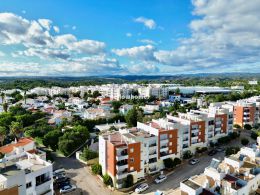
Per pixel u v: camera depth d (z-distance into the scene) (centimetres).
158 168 7825
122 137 7556
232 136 10831
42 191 5072
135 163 7075
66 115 15075
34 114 14950
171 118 10175
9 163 4388
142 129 8631
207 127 9712
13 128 10975
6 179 3722
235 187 4550
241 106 13062
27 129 11712
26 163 5281
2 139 10150
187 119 9619
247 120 13038
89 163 8556
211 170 4984
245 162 5534
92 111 16012
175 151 8356
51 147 9825
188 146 8944
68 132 10212
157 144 7731
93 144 10425
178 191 6038
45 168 5109
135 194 6481
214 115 10119
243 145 10031
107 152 7144
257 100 15050
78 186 6950
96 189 6794
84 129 10806
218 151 9506
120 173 6819
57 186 6850
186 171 7769
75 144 9662
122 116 14738
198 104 19675
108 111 16225
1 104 19688
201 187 4584
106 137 7588
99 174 7594
